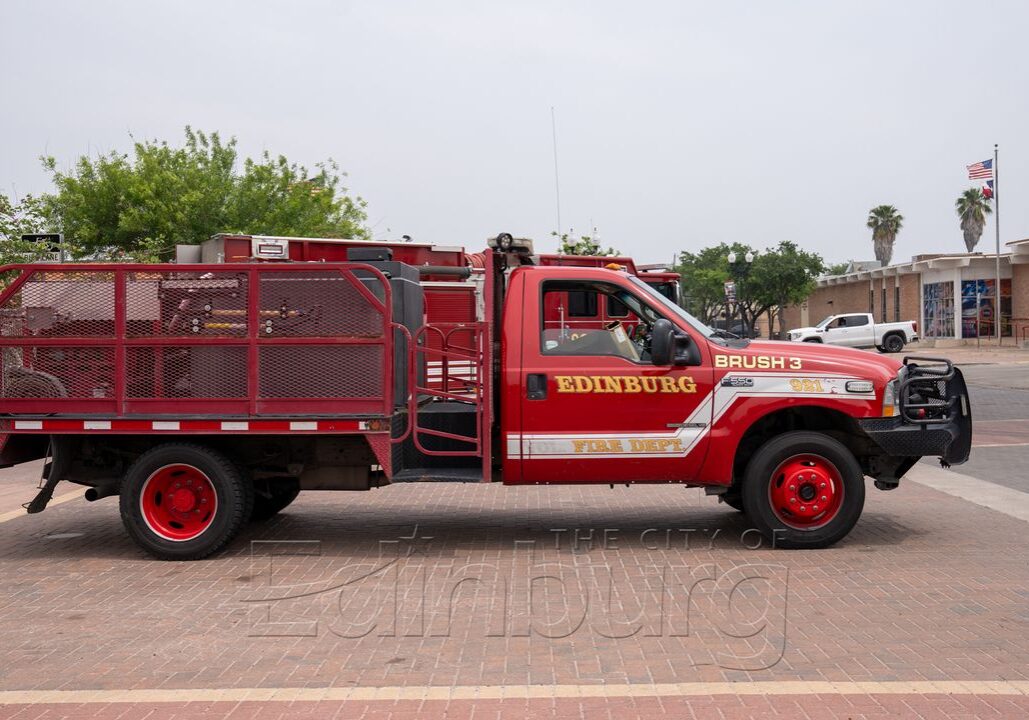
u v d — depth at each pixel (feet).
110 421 26.50
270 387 26.30
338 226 103.76
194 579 24.68
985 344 154.30
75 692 16.75
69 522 32.71
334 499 36.42
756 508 26.84
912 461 28.76
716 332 29.81
